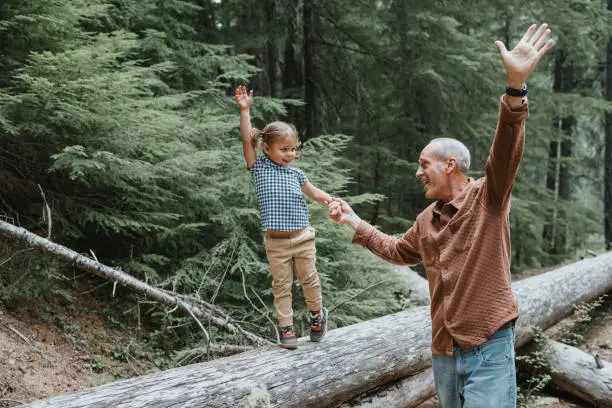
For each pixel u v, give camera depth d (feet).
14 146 16.40
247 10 30.99
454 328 7.41
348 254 18.21
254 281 17.12
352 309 17.08
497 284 7.22
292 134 9.78
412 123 32.73
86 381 12.25
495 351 7.22
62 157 14.40
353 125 35.06
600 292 22.26
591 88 50.42
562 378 15.33
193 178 17.67
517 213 36.42
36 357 12.28
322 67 34.40
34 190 16.96
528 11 36.73
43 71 14.62
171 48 22.75
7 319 13.16
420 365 12.73
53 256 14.23
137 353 14.40
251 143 9.84
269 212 9.67
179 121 17.57
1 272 14.46
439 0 31.24
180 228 16.89
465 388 7.39
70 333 14.01
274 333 15.81
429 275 8.01
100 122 15.55
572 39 38.99
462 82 30.96
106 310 15.84
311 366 10.23
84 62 15.01
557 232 47.47
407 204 34.14
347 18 32.14
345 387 10.72
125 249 18.03
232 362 9.78
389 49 32.63
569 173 53.42
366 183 33.53
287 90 32.17
